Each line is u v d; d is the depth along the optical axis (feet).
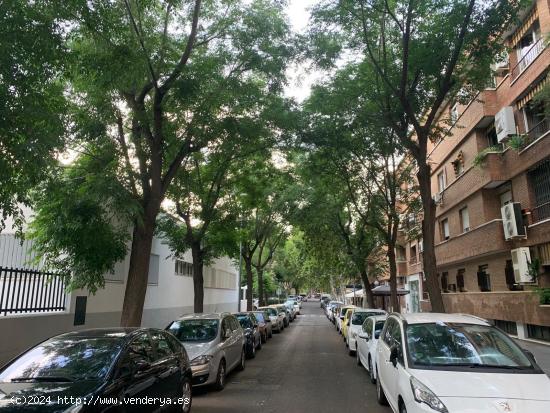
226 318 39.22
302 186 80.38
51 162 23.36
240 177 60.39
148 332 23.11
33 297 36.45
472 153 67.00
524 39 54.80
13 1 20.68
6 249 39.83
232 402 28.27
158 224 57.88
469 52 39.86
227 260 124.98
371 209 69.92
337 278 184.44
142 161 38.04
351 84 46.57
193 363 30.12
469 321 23.04
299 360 47.24
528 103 52.39
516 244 54.44
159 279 67.00
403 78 37.24
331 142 49.80
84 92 36.76
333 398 29.07
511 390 16.69
